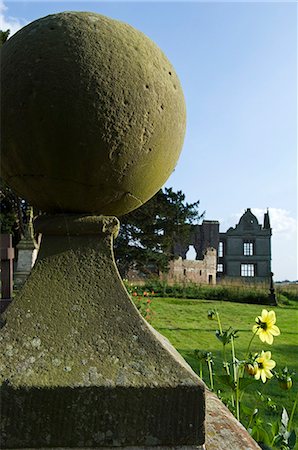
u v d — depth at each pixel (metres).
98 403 1.41
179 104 1.67
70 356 1.48
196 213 27.44
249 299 20.72
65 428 1.40
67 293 1.59
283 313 15.64
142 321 1.56
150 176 1.66
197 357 3.06
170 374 1.45
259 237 46.00
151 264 27.98
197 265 37.78
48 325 1.54
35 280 1.60
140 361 1.48
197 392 1.42
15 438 1.39
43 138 1.51
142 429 1.41
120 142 1.52
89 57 1.50
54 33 1.55
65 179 1.58
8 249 7.91
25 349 1.49
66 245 1.64
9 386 1.40
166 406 1.42
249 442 1.69
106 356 1.48
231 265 45.66
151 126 1.57
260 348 8.09
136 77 1.54
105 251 1.64
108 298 1.58
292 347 8.29
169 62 1.70
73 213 1.68
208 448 1.62
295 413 4.29
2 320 1.54
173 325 10.95
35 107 1.50
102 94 1.49
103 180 1.58
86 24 1.57
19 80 1.52
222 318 13.05
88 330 1.53
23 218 23.25
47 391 1.40
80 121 1.49
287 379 2.62
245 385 2.55
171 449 1.41
